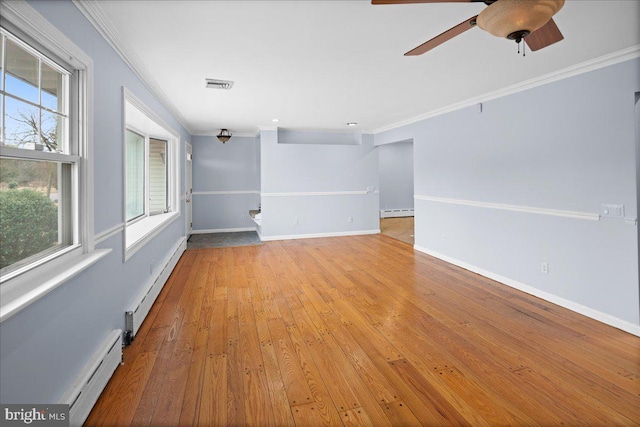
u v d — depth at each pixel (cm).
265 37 240
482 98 412
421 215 560
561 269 323
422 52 200
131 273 275
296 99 424
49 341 147
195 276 432
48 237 164
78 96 185
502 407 181
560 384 201
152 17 208
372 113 519
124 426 168
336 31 231
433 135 516
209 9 200
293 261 509
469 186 443
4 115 133
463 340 258
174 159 523
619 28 225
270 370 218
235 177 766
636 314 264
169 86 359
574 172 307
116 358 217
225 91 383
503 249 392
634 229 264
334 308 324
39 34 143
